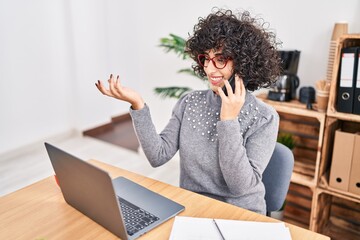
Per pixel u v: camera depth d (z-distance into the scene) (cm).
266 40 126
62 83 369
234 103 111
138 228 100
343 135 184
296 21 221
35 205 115
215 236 96
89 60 377
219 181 130
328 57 213
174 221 103
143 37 306
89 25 369
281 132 232
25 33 326
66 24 356
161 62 299
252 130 126
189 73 259
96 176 89
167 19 284
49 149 102
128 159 330
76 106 382
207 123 133
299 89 228
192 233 97
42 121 359
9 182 280
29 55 333
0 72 314
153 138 132
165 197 117
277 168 139
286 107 199
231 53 118
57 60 359
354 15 200
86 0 360
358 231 221
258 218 107
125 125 432
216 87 126
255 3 236
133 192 120
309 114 191
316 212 203
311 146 222
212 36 119
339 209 227
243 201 128
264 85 133
